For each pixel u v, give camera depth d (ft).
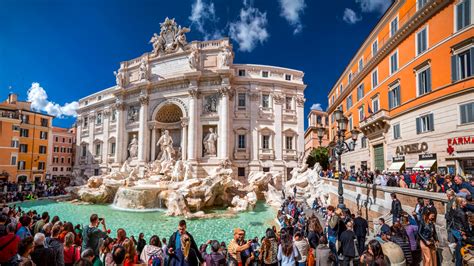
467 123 56.85
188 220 70.28
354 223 31.19
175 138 142.82
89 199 100.42
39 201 104.73
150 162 137.59
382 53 90.63
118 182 102.12
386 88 89.25
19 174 167.43
